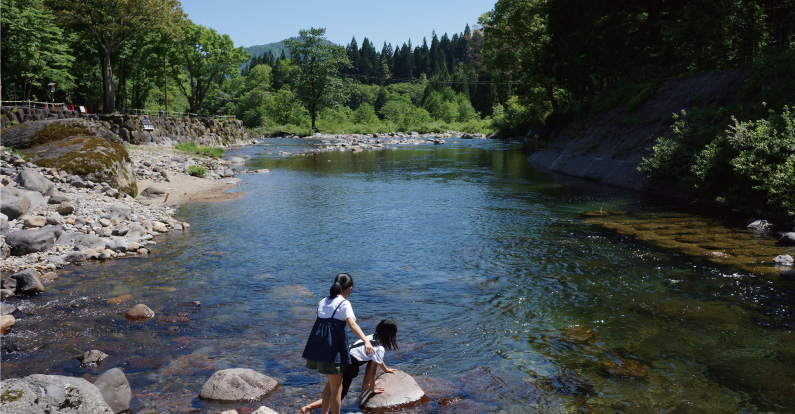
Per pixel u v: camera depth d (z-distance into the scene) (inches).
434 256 454.3
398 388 216.8
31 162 690.8
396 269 415.8
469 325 298.2
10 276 352.8
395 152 1806.1
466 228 568.4
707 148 677.9
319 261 439.2
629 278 380.5
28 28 1573.6
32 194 548.7
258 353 260.7
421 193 829.2
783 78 698.2
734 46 1051.3
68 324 295.9
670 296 339.6
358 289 366.0
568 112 1759.4
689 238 500.4
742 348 258.5
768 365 239.1
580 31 1505.9
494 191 844.0
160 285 371.2
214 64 2532.0
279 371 240.8
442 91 5753.0
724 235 509.7
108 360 250.2
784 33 1042.7
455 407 207.8
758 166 575.8
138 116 1593.3
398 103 5162.4
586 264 419.8
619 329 287.1
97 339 275.4
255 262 434.6
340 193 832.3
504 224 586.6
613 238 508.7
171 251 469.1
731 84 811.4
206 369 242.1
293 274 401.7
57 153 712.4
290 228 571.2
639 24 1328.7
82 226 509.7
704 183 689.0
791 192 533.6
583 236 520.4
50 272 386.6
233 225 586.6
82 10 1708.9
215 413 201.6
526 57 2022.6
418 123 3823.8
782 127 575.2
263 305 332.2
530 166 1279.5
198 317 310.3
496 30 2046.0
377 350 206.5
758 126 598.5
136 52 2111.2
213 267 419.2
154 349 263.9
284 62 5915.4
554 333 284.0
